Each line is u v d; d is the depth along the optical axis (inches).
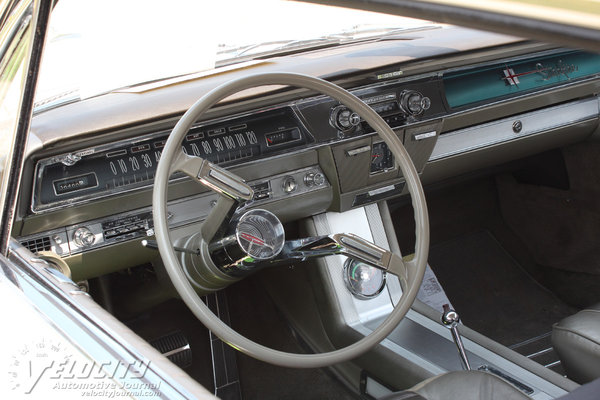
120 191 66.4
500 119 91.0
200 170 50.1
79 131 63.1
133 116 65.9
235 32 83.9
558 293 104.8
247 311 101.3
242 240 52.9
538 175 106.9
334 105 76.0
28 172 61.8
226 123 72.4
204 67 82.3
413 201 54.9
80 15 73.0
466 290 107.2
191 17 78.7
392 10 17.1
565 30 13.9
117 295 90.9
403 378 75.0
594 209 99.3
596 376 55.6
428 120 82.2
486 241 116.4
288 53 91.7
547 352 92.0
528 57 89.0
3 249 39.6
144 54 77.7
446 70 82.7
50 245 66.3
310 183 78.6
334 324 86.5
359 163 79.4
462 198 114.9
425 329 81.5
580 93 93.6
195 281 61.3
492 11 14.9
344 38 95.0
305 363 48.6
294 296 95.8
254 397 88.7
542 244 107.6
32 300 32.2
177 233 71.9
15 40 35.2
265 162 74.2
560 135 96.0
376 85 79.0
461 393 49.6
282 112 74.5
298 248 54.3
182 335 92.7
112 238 68.7
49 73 74.3
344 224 89.0
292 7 87.5
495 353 74.1
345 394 87.6
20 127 36.9
